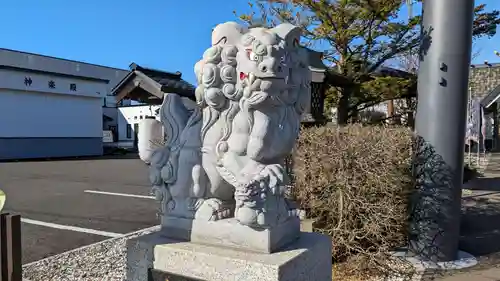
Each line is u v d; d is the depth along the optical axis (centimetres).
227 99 228
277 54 214
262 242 219
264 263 203
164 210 256
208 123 235
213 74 223
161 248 234
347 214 404
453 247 428
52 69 3216
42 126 2259
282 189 221
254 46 214
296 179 449
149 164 265
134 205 820
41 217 702
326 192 419
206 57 227
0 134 2073
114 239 547
